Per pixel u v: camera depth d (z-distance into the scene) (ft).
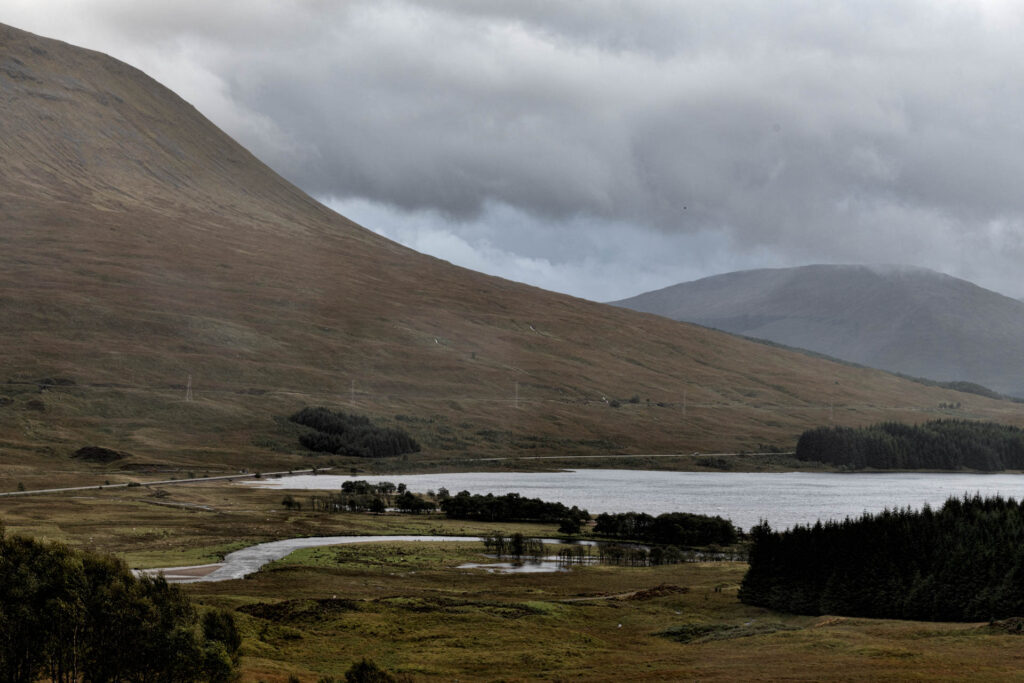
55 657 194.29
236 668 213.25
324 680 194.59
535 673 226.58
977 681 186.60
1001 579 281.54
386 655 249.55
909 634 251.19
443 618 295.28
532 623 291.58
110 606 199.31
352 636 271.69
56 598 196.13
